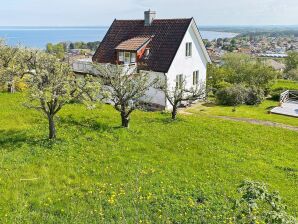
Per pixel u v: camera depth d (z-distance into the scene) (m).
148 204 12.08
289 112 32.81
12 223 10.48
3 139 17.09
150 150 17.69
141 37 35.59
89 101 18.73
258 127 25.39
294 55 90.12
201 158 17.27
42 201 11.93
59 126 19.83
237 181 14.78
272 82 43.59
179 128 22.58
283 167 17.08
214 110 32.81
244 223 10.66
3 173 13.67
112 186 13.38
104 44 38.34
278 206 9.02
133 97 21.61
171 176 14.66
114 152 16.81
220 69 45.44
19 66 25.00
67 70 18.33
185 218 11.32
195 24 34.66
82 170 14.60
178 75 33.97
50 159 15.39
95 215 11.23
